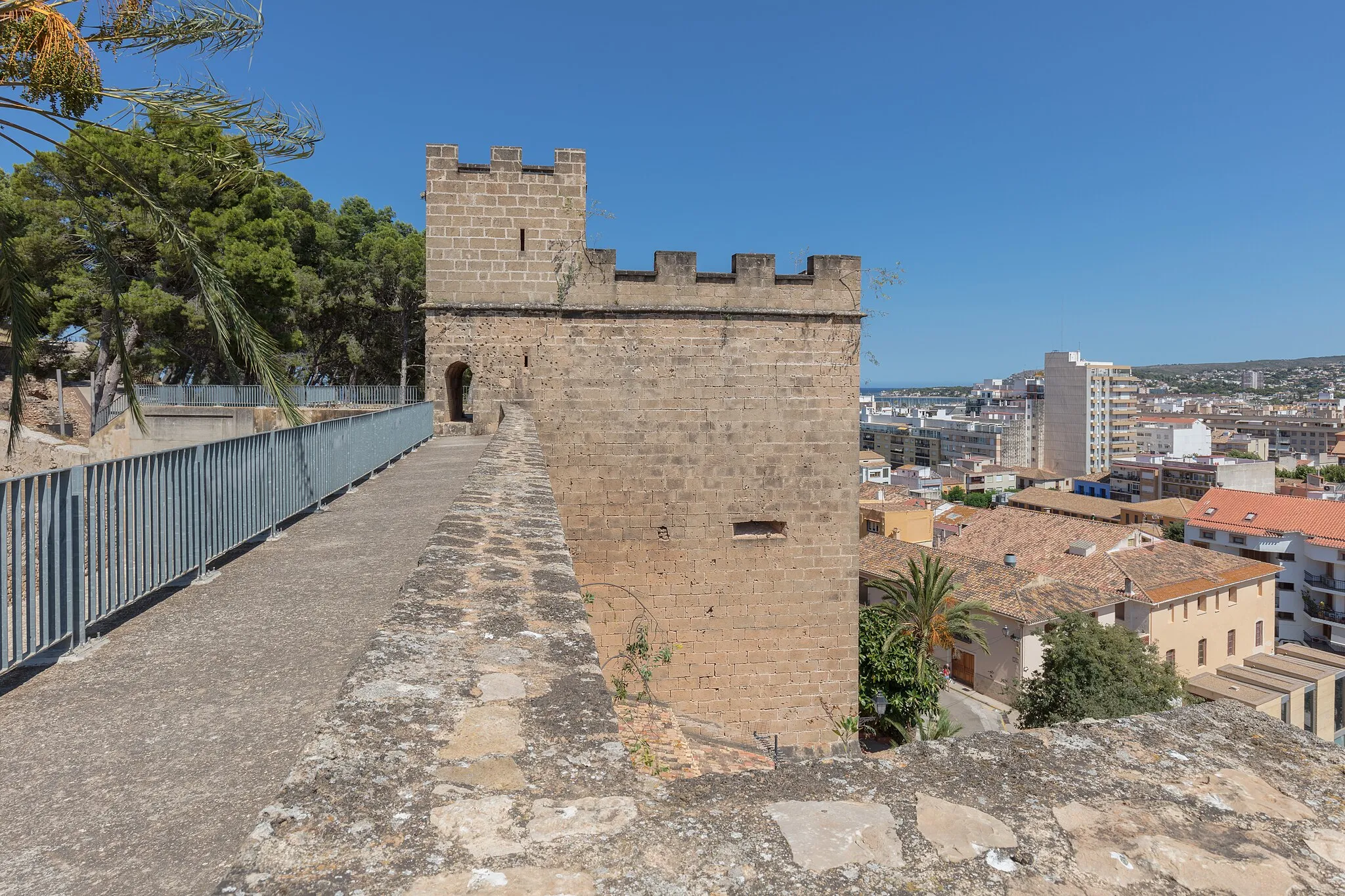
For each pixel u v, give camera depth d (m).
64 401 37.28
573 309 16.58
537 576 4.33
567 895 1.67
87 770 2.81
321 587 5.36
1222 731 2.69
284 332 32.00
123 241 27.14
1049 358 152.88
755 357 16.95
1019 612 34.00
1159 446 146.50
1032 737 2.56
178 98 11.33
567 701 2.68
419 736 2.36
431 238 16.48
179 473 5.46
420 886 1.69
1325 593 55.09
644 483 16.78
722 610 16.97
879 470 120.44
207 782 2.72
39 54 10.20
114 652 4.06
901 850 1.91
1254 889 1.84
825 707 17.25
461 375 19.72
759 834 1.94
